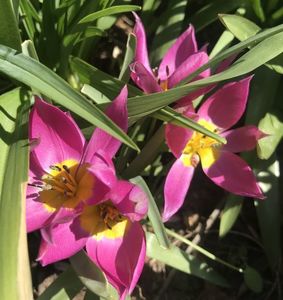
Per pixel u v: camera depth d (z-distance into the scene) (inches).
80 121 7.6
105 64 9.4
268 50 6.8
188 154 7.2
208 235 9.1
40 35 8.1
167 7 8.9
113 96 7.5
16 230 5.8
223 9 8.6
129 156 8.2
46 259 6.2
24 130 6.6
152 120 8.2
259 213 8.4
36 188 6.4
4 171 6.2
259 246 9.1
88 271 6.5
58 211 6.2
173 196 7.0
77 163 6.5
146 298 8.6
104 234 6.5
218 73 6.9
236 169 7.2
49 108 6.2
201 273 8.2
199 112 7.3
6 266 5.7
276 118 8.0
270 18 8.8
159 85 7.0
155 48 8.5
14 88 7.6
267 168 8.4
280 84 8.5
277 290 8.7
